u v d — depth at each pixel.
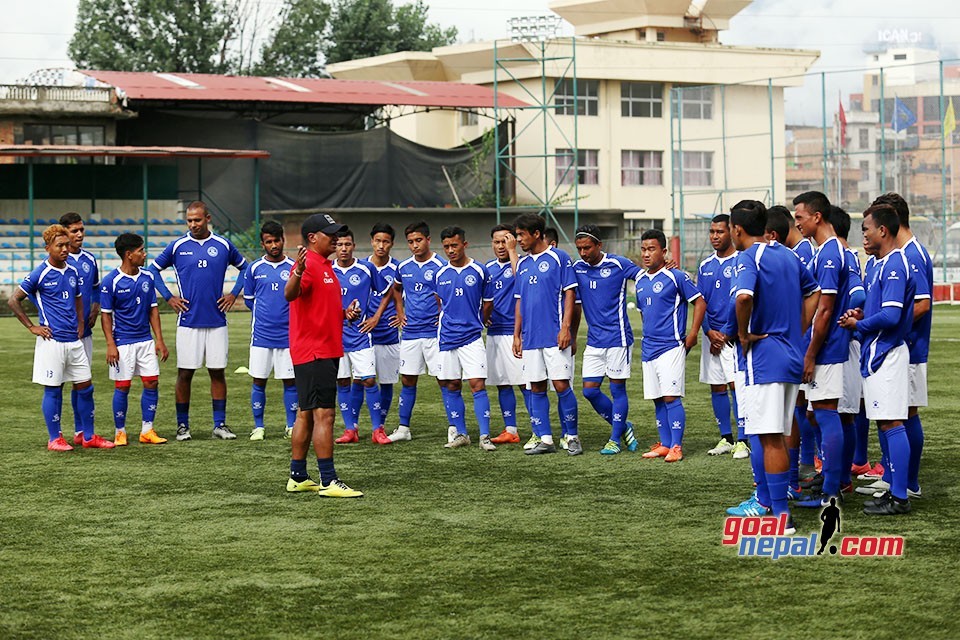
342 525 7.00
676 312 9.27
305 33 57.72
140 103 37.12
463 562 6.09
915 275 7.12
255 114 39.97
